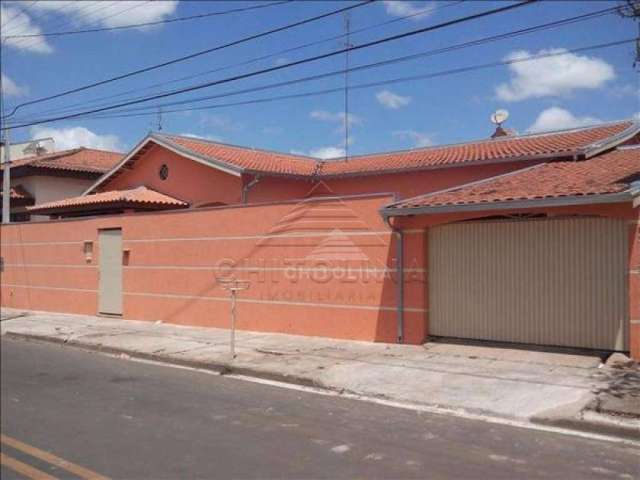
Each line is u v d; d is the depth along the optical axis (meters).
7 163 24.83
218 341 13.62
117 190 23.88
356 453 6.37
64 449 6.59
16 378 10.61
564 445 6.66
